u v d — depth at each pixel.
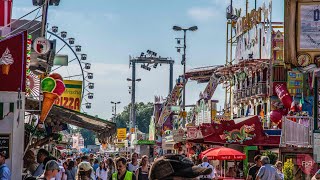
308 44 24.22
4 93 15.92
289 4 24.22
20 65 15.77
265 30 51.69
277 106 48.31
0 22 18.19
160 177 5.02
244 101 55.59
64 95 35.75
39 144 21.00
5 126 16.00
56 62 29.50
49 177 9.63
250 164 36.34
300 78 39.72
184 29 53.12
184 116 55.62
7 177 12.10
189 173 5.00
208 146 39.66
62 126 23.88
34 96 20.62
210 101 52.56
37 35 23.02
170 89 91.19
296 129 28.48
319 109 27.38
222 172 36.72
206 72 62.88
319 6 24.12
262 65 50.50
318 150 27.70
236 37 60.09
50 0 19.66
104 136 25.02
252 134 29.77
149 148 69.12
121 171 12.84
